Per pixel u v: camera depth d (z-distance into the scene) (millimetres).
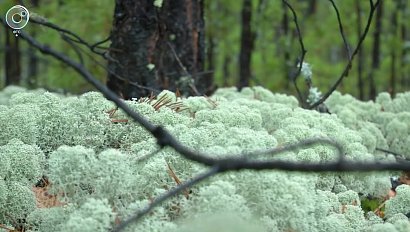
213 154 1336
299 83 3625
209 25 3717
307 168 1044
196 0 2246
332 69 3973
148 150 1439
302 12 4090
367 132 1896
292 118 1740
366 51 4633
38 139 1535
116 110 1590
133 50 2135
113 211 1316
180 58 2219
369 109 2193
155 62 2152
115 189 1309
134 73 2145
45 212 1339
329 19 3965
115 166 1305
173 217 1320
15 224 1398
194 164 1351
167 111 1602
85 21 3072
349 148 1666
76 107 1588
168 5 2188
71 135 1538
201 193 1254
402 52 3920
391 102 2268
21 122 1521
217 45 4152
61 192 1320
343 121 2018
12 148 1430
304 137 1607
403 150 2027
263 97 2162
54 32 3094
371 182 1631
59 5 3354
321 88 3775
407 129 2035
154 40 2145
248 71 3053
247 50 3037
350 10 3812
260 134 1479
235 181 1305
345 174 1605
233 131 1469
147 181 1349
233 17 3949
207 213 1235
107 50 2182
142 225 1259
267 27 3922
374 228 1351
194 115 1756
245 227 1160
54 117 1546
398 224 1360
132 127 1560
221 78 4672
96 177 1311
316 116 1857
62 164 1305
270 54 4027
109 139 1566
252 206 1304
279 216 1297
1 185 1366
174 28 2203
